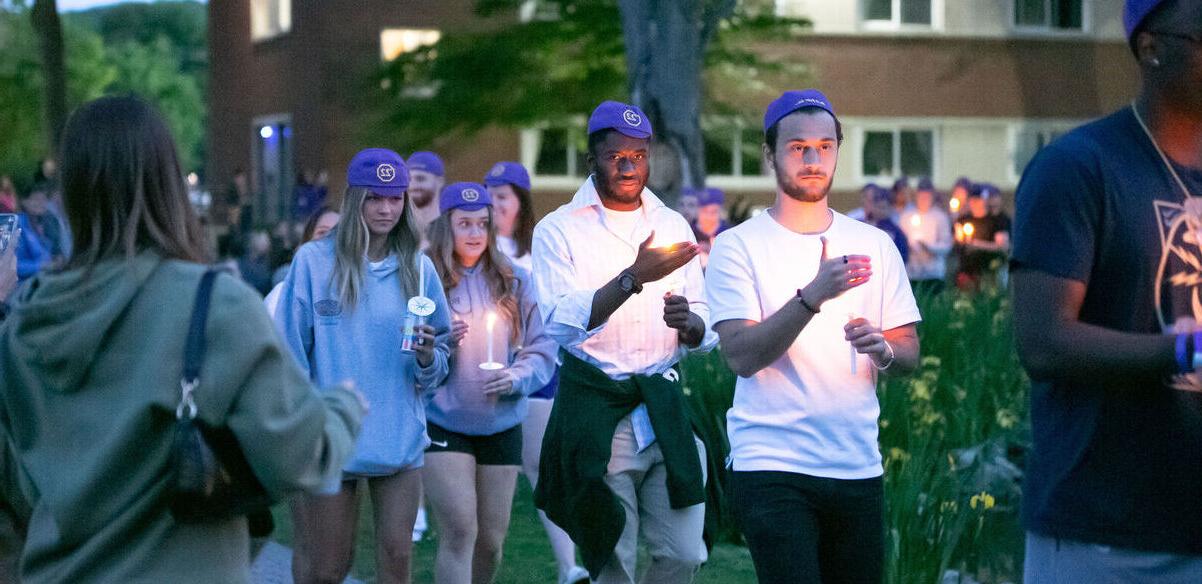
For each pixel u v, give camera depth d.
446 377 8.55
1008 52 48.19
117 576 4.10
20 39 56.47
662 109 27.91
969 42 47.91
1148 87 4.79
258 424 4.05
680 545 7.61
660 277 7.27
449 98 36.09
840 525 6.72
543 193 46.03
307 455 4.12
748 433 6.70
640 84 28.11
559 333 7.45
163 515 4.13
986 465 9.81
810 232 6.86
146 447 4.11
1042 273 4.72
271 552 11.12
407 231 8.22
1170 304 4.72
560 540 10.01
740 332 6.58
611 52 35.97
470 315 9.02
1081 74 48.56
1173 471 4.68
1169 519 4.69
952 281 26.11
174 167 4.27
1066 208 4.71
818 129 6.77
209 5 53.47
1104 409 4.73
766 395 6.65
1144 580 4.74
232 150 53.28
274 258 22.31
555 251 7.68
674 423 7.54
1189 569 4.71
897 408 10.76
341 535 8.00
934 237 25.59
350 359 7.98
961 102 48.09
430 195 11.87
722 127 40.56
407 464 8.02
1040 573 4.97
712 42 36.75
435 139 36.91
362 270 8.04
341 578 8.07
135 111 4.23
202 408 4.05
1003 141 48.44
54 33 48.00
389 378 8.01
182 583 4.12
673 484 7.45
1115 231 4.71
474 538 8.82
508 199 10.95
